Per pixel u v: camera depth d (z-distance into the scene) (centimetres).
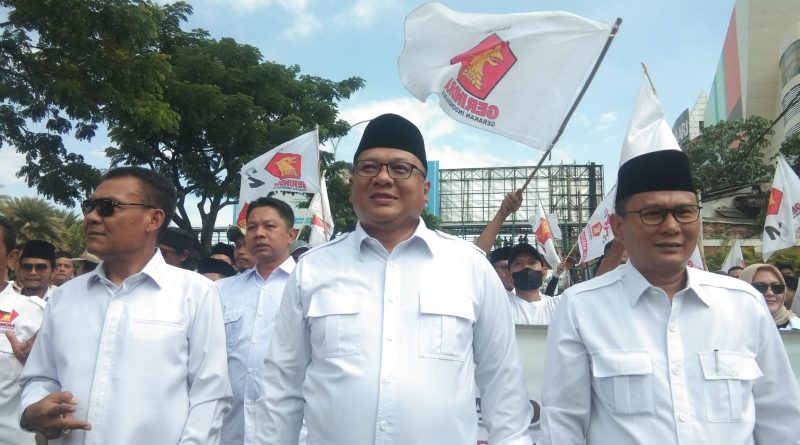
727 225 2653
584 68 367
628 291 225
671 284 225
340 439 210
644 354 212
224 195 1656
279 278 396
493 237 428
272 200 413
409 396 208
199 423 244
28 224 2559
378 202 230
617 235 244
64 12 886
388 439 206
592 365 220
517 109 377
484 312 232
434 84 383
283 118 1705
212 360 257
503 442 220
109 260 255
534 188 4778
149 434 234
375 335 218
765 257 729
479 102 381
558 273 738
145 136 1558
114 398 233
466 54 379
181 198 1705
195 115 1485
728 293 222
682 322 215
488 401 231
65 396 226
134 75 1005
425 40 378
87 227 252
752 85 5403
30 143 1224
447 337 216
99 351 239
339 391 213
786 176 724
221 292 408
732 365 208
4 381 375
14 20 927
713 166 2852
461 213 4922
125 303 248
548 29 370
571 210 4472
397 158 232
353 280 228
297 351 235
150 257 265
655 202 215
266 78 1656
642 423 207
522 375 235
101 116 1106
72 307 251
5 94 1008
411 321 219
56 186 1277
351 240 244
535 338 410
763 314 221
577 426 224
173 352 246
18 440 375
